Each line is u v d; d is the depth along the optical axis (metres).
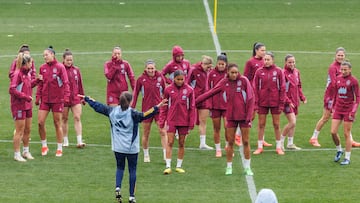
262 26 99.88
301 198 42.44
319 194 43.09
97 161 49.31
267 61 50.16
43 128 50.28
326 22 102.69
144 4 114.56
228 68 45.59
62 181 45.31
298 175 46.53
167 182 45.31
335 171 47.25
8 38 91.62
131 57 82.06
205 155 51.00
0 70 75.31
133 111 41.16
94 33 95.19
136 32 95.81
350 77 47.91
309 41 90.69
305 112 61.72
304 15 107.75
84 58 81.50
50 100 49.88
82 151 51.53
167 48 86.88
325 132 56.38
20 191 43.50
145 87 49.59
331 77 51.81
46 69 49.81
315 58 81.75
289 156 50.62
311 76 73.69
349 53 84.31
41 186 44.41
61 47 87.25
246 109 45.94
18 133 48.72
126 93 41.47
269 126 58.06
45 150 50.59
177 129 47.44
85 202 41.88
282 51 85.50
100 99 65.50
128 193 43.50
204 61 51.88
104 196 42.88
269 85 50.28
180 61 53.69
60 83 49.94
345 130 48.47
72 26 99.56
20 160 49.09
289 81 51.81
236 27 99.31
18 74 47.91
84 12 109.19
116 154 41.62
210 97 46.59
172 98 46.59
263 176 46.38
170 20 104.00
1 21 102.56
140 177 46.19
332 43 89.56
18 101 48.25
